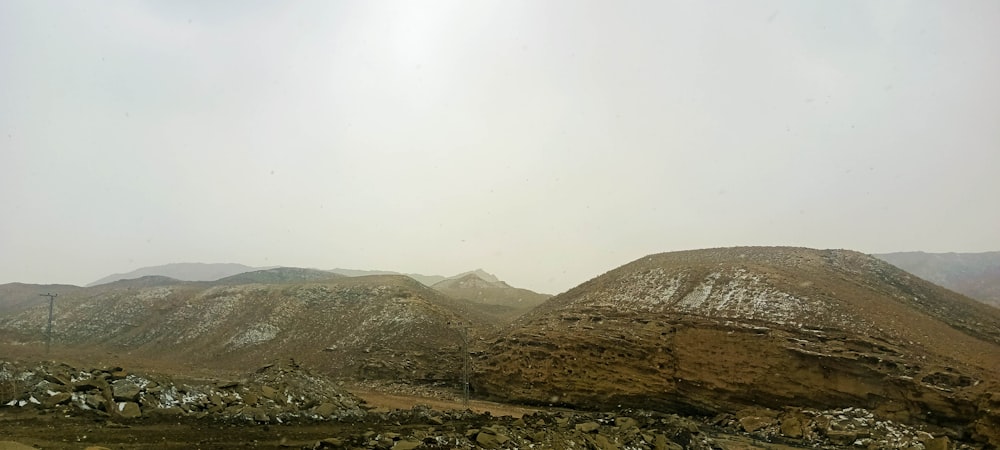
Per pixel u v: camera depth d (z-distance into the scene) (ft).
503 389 161.99
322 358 209.36
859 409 107.65
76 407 60.90
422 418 82.79
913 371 107.45
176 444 52.47
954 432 96.07
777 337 126.72
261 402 75.51
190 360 222.07
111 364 167.53
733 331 134.41
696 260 206.28
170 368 182.29
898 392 106.22
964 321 147.43
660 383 133.90
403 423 76.84
